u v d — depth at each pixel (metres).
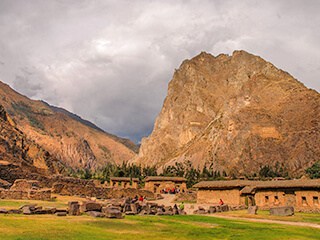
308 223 29.88
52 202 33.59
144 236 18.28
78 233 17.53
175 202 60.72
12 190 34.41
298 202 43.69
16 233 16.20
